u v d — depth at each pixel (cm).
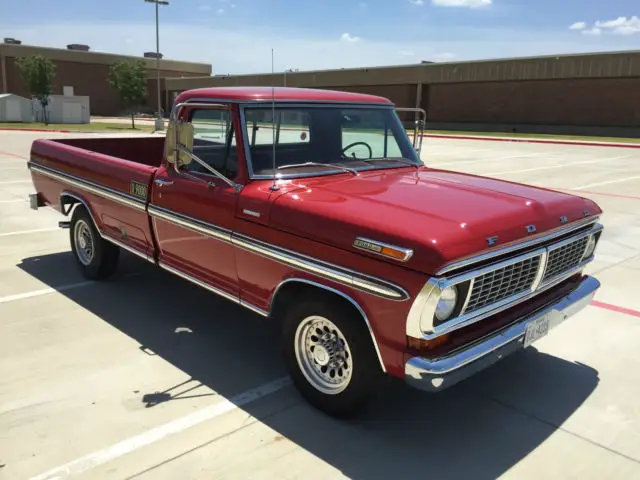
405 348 295
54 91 5947
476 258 292
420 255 282
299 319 351
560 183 1348
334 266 317
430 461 312
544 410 365
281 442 325
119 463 304
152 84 6462
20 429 332
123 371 403
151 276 607
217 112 399
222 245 393
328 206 332
